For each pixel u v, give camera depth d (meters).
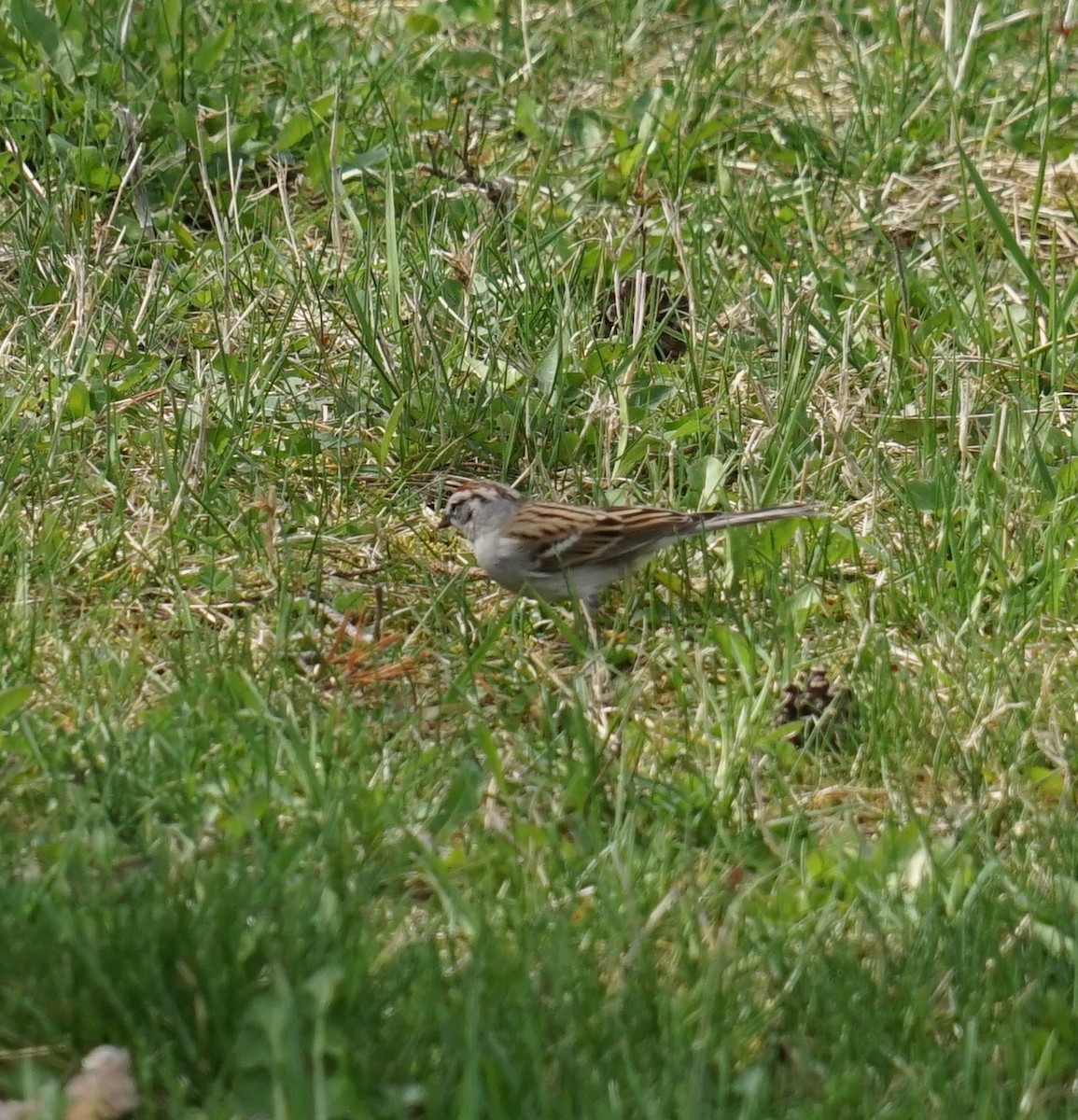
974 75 17.78
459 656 9.66
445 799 7.77
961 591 10.25
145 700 8.82
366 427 12.28
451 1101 5.80
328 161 15.12
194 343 13.00
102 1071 5.84
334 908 6.62
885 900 7.29
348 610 10.01
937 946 6.95
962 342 13.30
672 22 20.05
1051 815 8.17
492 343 12.78
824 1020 6.45
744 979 6.68
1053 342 12.73
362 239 14.02
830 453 11.97
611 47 18.86
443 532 11.27
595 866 7.47
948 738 8.75
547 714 8.88
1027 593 10.33
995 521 10.81
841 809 8.32
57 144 14.82
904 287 12.84
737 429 11.98
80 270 12.62
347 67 17.36
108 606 9.72
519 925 6.88
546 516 10.23
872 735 8.78
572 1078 5.91
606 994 6.51
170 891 6.61
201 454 11.18
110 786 7.68
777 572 10.48
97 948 6.17
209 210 15.15
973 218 15.29
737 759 8.48
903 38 19.53
